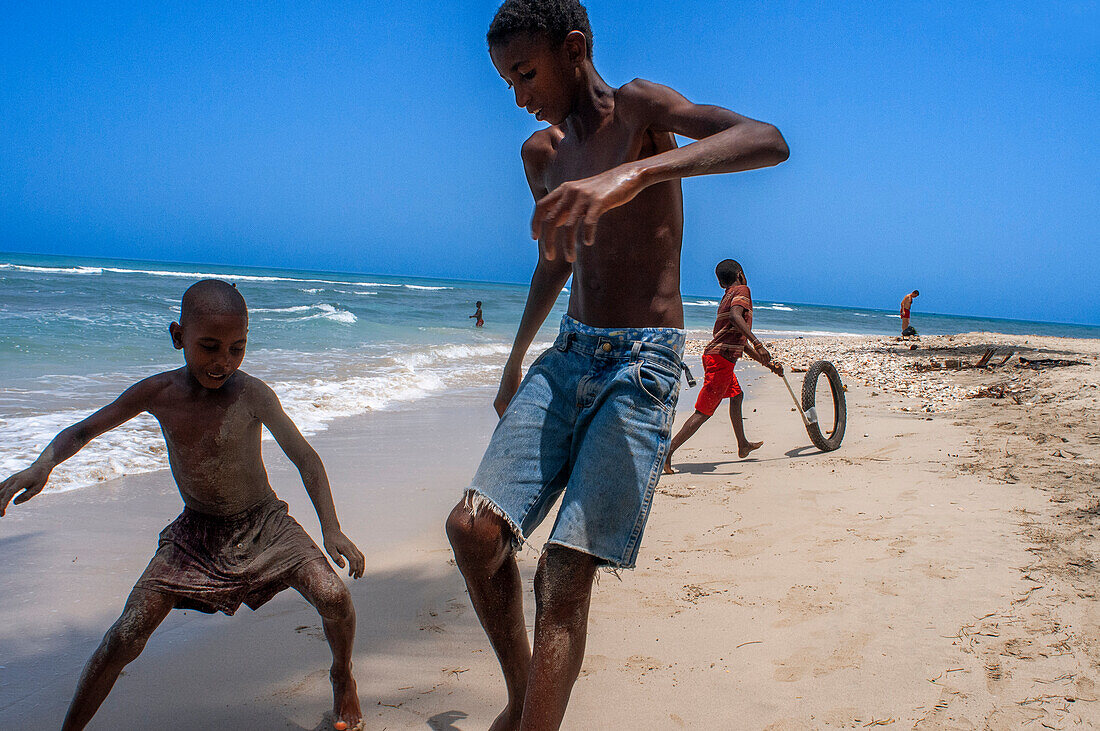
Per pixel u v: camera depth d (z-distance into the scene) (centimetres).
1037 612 317
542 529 478
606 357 217
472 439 741
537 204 162
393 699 265
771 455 684
